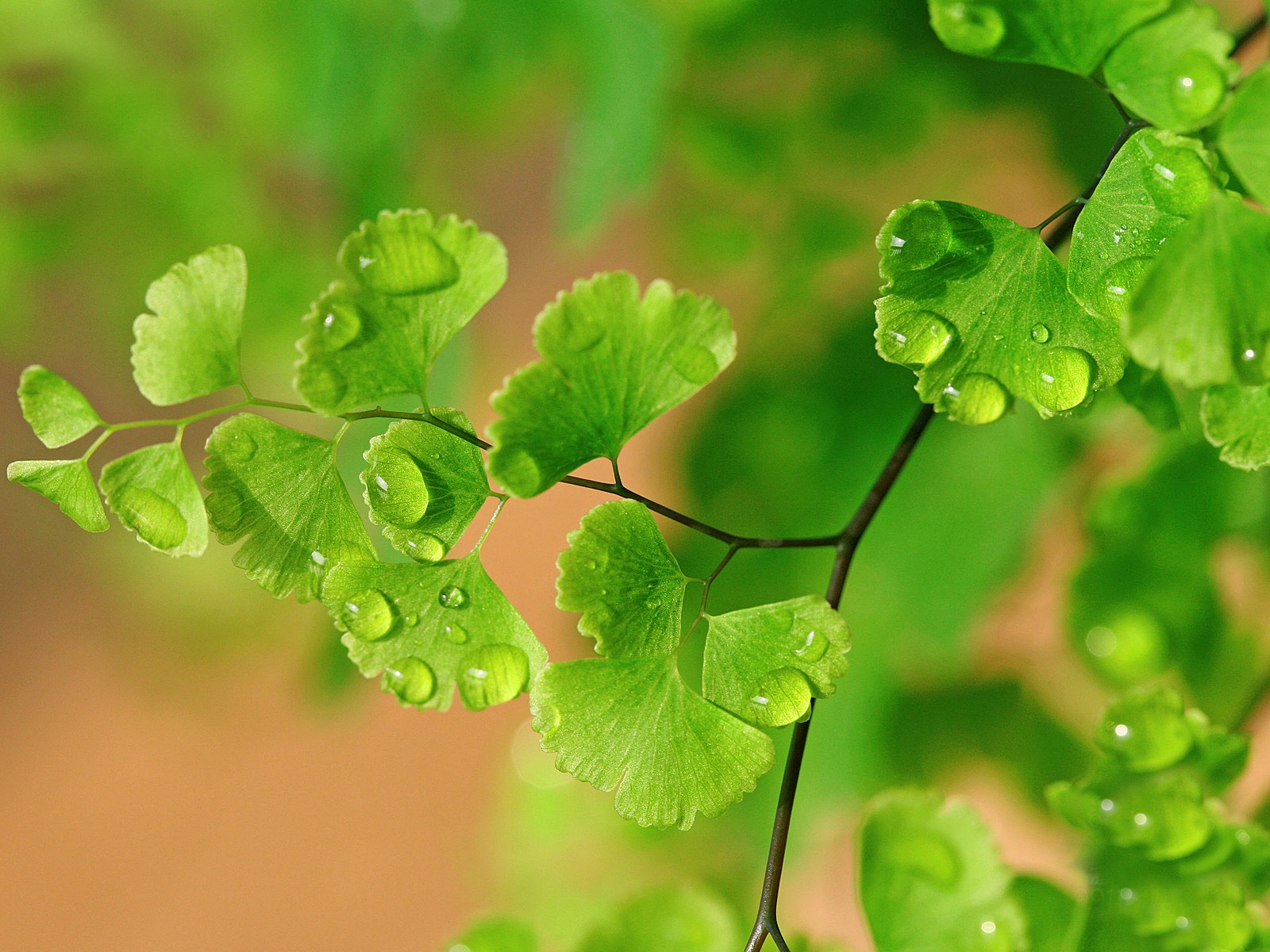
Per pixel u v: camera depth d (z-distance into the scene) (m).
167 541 0.29
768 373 0.41
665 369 0.28
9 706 0.82
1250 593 0.34
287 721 0.80
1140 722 0.30
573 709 0.29
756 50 0.38
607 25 0.37
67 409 0.28
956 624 0.37
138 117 0.44
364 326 0.28
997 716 0.40
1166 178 0.28
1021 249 0.28
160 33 0.43
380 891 0.79
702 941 0.31
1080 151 0.39
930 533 0.38
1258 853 0.30
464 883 0.72
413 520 0.29
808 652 0.29
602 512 0.29
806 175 0.42
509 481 0.28
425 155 0.43
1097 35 0.28
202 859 0.80
